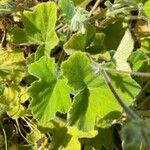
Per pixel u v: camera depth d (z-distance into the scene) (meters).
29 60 0.28
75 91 0.24
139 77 0.27
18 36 0.28
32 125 0.28
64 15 0.27
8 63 0.29
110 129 0.27
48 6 0.27
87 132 0.26
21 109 0.28
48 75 0.25
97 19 0.30
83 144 0.28
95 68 0.24
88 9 0.32
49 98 0.25
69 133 0.27
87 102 0.24
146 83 0.28
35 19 0.27
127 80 0.25
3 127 0.29
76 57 0.24
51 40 0.27
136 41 0.31
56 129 0.27
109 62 0.25
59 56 0.29
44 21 0.27
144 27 0.31
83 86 0.24
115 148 0.28
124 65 0.26
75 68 0.24
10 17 0.31
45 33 0.27
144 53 0.27
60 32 0.29
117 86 0.25
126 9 0.28
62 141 0.27
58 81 0.25
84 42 0.27
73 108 0.24
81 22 0.26
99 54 0.27
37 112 0.25
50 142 0.29
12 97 0.28
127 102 0.25
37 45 0.31
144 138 0.19
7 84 0.28
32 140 0.28
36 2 0.31
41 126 0.28
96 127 0.26
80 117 0.24
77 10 0.26
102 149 0.28
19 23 0.31
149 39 0.29
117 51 0.27
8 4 0.29
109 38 0.29
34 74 0.25
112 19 0.29
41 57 0.26
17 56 0.29
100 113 0.24
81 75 0.24
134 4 0.28
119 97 0.23
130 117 0.22
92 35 0.27
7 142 0.29
